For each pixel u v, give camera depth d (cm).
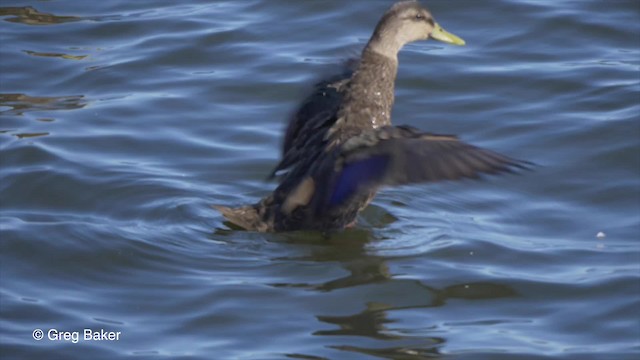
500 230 1305
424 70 1658
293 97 1611
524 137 1505
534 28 1748
